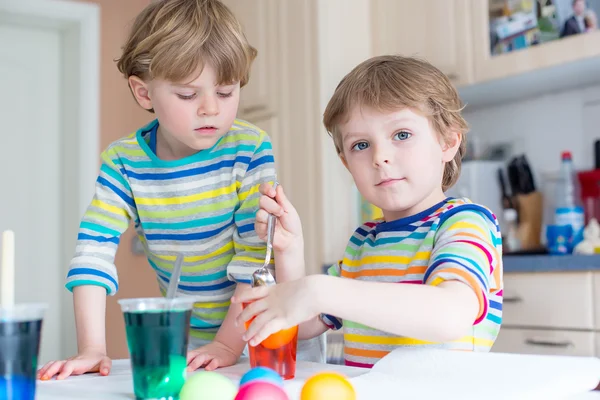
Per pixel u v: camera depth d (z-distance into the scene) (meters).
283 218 0.97
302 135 2.90
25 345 0.61
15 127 3.23
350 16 2.93
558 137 2.67
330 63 2.86
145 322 0.65
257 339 0.75
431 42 2.73
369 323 0.74
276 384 0.60
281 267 0.99
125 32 3.39
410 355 0.73
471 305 0.77
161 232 1.21
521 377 0.65
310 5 2.88
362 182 1.01
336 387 0.59
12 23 3.23
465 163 2.68
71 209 3.24
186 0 1.09
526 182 2.63
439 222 0.97
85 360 0.93
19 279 3.17
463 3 2.61
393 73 1.00
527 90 2.68
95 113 3.28
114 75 3.38
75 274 1.11
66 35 3.36
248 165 1.16
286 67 2.98
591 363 0.67
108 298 3.28
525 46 2.43
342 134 1.03
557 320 2.07
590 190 2.50
